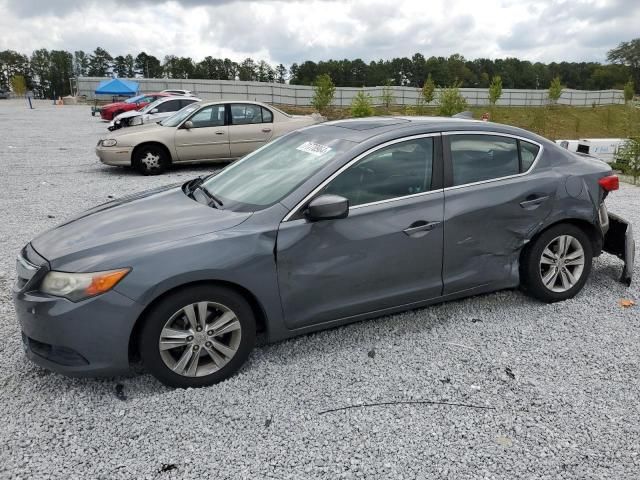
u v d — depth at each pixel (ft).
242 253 10.56
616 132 164.66
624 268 15.35
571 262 14.47
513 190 13.25
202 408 10.07
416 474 8.42
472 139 13.20
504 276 13.64
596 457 8.80
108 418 9.81
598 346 12.34
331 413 9.93
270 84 180.55
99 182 33.53
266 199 11.67
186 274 10.10
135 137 35.70
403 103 192.95
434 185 12.51
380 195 11.94
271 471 8.48
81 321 9.77
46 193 29.96
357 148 11.96
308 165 12.23
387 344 12.44
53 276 10.02
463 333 12.93
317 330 11.89
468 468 8.55
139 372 11.34
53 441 9.21
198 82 176.24
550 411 9.98
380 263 11.91
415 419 9.75
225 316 10.76
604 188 14.49
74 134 65.72
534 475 8.41
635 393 10.53
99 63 423.64
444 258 12.67
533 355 11.93
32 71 413.59
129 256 10.00
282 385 10.82
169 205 12.59
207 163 42.01
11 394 10.60
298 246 11.05
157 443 9.14
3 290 15.80
